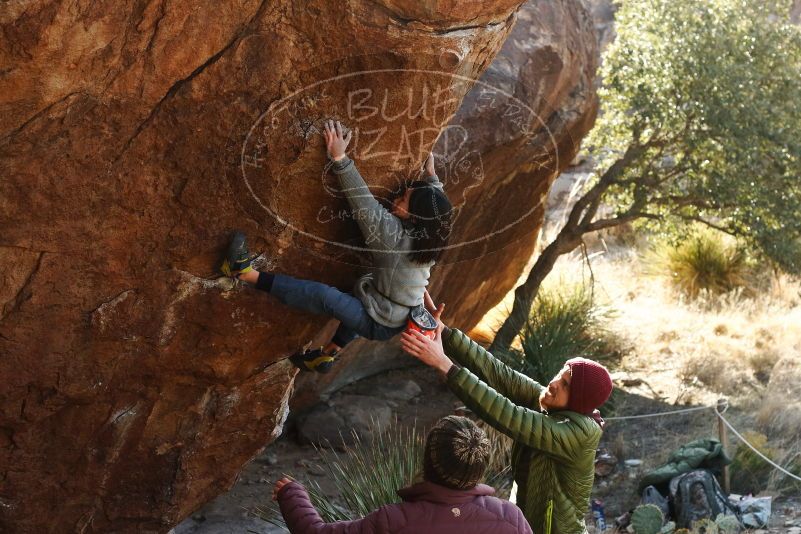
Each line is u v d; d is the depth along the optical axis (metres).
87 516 3.65
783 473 5.84
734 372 7.79
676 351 8.42
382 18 2.72
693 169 7.41
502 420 3.21
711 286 10.02
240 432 3.81
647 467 6.16
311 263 3.32
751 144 6.91
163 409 3.52
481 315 8.12
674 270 10.39
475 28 2.86
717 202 7.26
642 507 4.97
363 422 6.69
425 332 3.29
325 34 2.74
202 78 2.76
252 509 5.47
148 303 3.15
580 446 3.24
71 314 3.05
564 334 7.40
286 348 3.57
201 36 2.69
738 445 6.00
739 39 7.21
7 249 2.85
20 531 3.53
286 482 2.91
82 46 2.57
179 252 3.06
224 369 3.47
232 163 2.93
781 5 7.72
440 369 3.28
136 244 3.00
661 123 7.21
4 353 3.03
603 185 7.66
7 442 3.28
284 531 5.17
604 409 7.12
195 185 2.95
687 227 8.18
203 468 3.84
